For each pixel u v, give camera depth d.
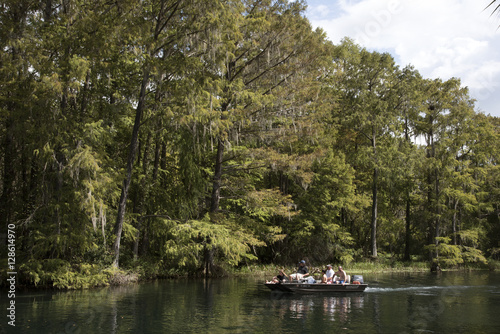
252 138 24.20
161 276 22.67
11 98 17.16
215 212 24.33
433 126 33.56
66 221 17.42
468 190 38.41
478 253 33.03
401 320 11.52
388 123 34.97
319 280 18.41
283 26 22.25
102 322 10.85
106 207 17.98
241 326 10.55
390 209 42.19
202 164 27.39
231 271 26.33
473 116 36.16
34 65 17.16
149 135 24.34
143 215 22.94
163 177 27.33
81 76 17.09
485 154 36.59
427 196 37.91
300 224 31.73
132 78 22.50
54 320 11.05
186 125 19.22
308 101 24.72
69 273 17.23
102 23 18.12
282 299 15.26
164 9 20.09
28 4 18.30
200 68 19.05
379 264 34.16
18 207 19.25
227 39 20.33
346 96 36.84
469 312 12.91
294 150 29.72
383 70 37.31
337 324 10.92
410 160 35.03
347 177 33.09
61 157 18.00
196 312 12.38
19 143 19.16
